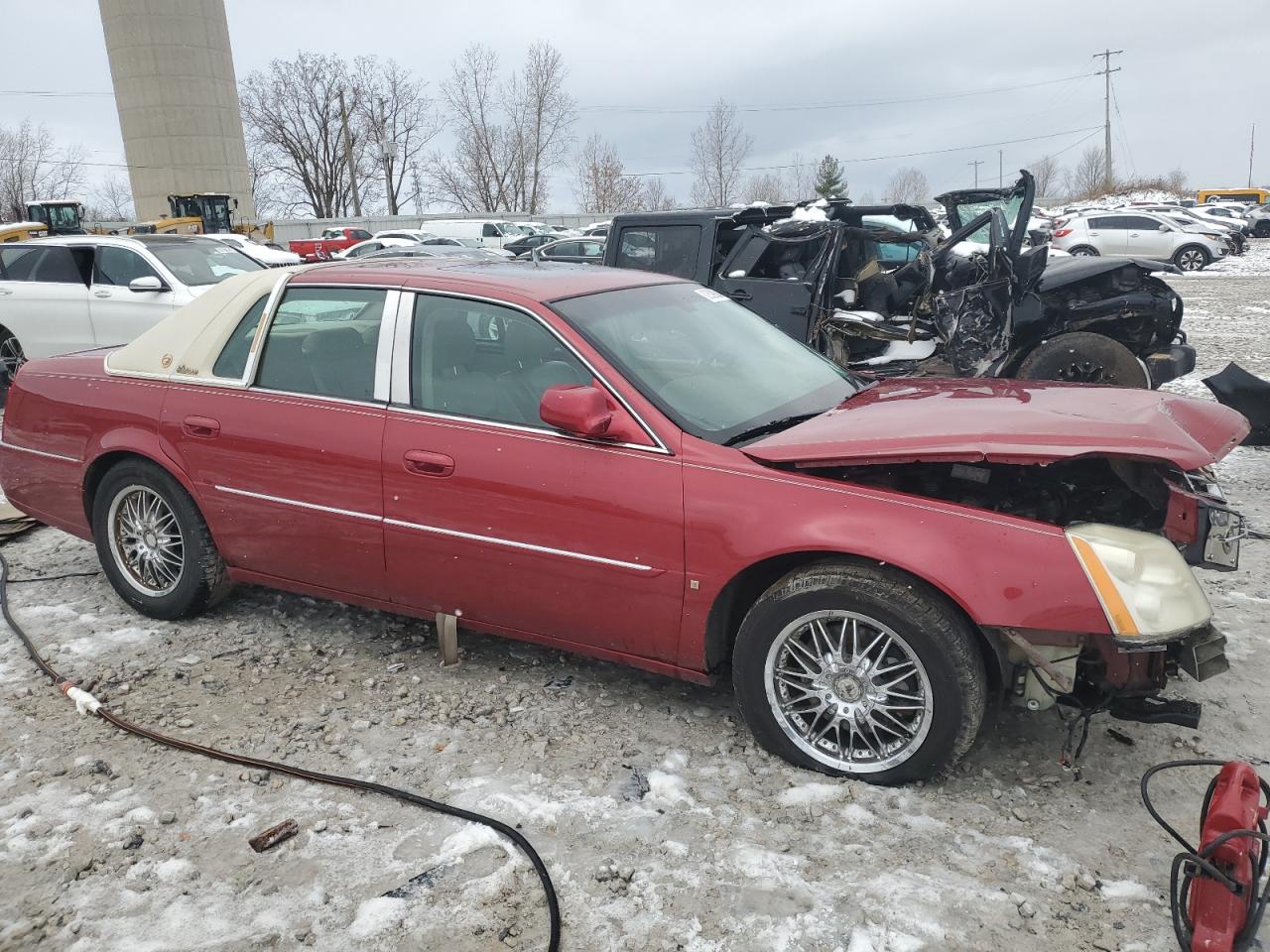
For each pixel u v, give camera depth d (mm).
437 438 3662
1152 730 3506
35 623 4617
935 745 3031
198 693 3914
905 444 3061
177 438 4266
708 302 4387
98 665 4160
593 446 3404
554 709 3748
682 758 3383
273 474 4031
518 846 2930
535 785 3244
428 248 28281
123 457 4512
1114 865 2812
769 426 3508
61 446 4652
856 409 3570
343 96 65125
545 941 2564
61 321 10219
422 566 3811
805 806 3098
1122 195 70875
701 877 2787
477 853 2912
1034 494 3391
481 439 3584
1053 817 3033
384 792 3205
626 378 3443
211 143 55500
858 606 3035
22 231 27641
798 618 3148
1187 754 3357
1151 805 2902
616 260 9078
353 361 3928
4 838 3010
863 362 8367
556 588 3549
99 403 4500
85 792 3242
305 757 3443
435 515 3688
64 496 4711
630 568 3361
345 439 3842
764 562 3264
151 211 55906
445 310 3791
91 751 3502
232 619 4637
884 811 3064
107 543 4613
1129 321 7734
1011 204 8031
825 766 3240
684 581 3289
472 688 3920
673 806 3115
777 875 2789
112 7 52875
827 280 8211
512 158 66562
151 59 53219
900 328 8391
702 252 8617
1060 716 3486
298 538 4070
